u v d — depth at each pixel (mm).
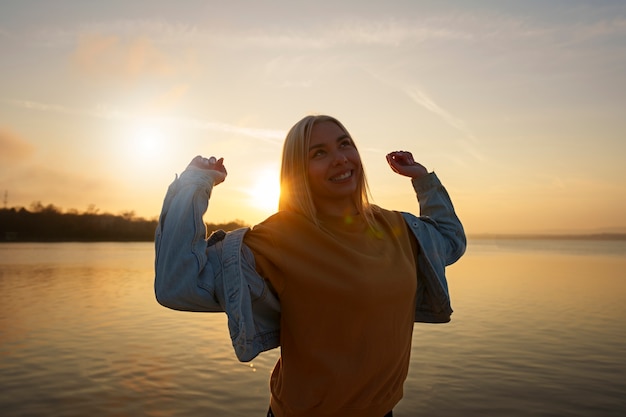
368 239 1979
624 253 66250
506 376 8008
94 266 34625
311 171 1949
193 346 10055
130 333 11406
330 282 1781
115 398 6922
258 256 1810
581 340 10641
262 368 8422
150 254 52969
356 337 1799
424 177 2461
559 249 86688
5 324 12570
